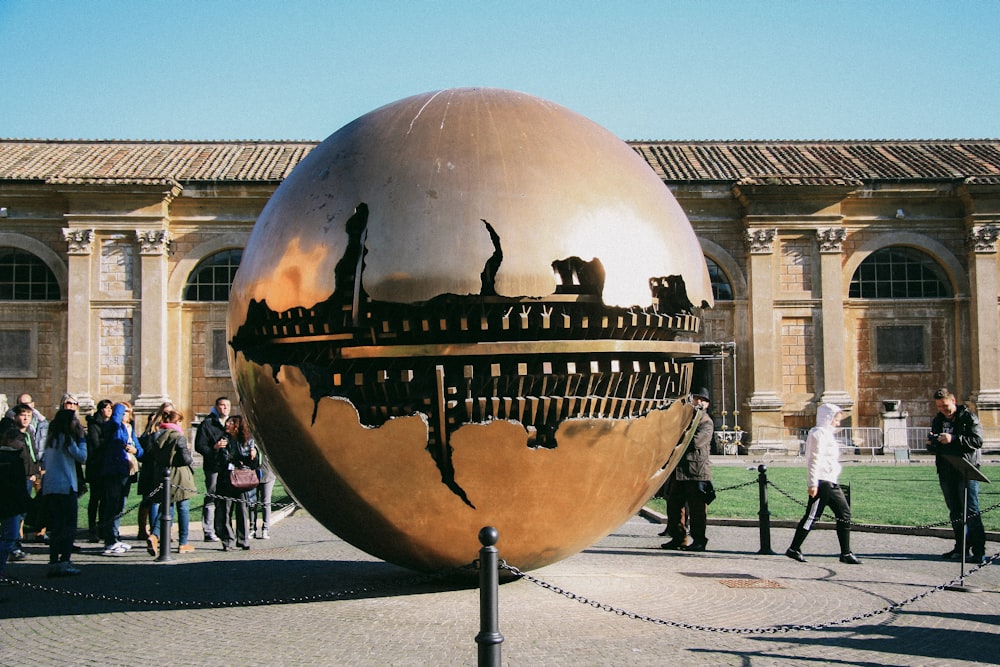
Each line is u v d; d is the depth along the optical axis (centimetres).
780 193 3656
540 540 805
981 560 1209
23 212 3684
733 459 3381
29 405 1179
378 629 768
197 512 1823
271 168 3847
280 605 874
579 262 784
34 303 3688
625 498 821
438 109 829
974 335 3700
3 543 1061
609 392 789
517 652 707
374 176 783
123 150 4050
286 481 845
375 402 778
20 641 782
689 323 867
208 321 3712
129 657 723
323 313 790
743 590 962
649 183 851
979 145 4200
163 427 1315
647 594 914
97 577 1087
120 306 3641
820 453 1182
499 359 769
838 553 1274
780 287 3709
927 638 781
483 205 757
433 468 759
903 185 3684
